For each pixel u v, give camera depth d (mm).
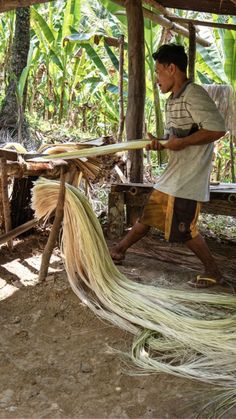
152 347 2445
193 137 2812
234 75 6203
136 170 4707
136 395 2107
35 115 8648
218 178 8859
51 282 3084
